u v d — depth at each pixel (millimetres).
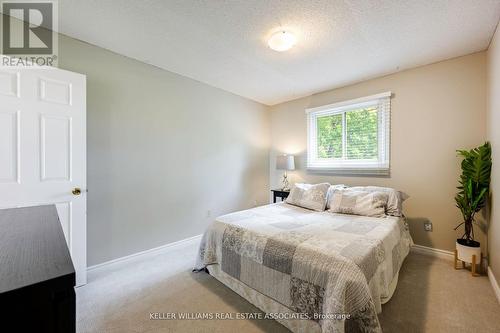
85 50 2168
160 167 2740
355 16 1760
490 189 2070
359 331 1154
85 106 1979
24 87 1689
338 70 2789
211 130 3340
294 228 1869
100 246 2264
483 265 2219
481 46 2213
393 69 2750
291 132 4020
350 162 3277
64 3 1638
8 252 516
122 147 2420
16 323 375
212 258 2072
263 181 4223
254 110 4039
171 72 2848
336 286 1192
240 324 1502
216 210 3406
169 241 2824
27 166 1701
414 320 1503
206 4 1644
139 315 1589
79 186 1943
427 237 2625
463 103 2402
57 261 478
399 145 2811
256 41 2150
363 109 3156
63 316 417
